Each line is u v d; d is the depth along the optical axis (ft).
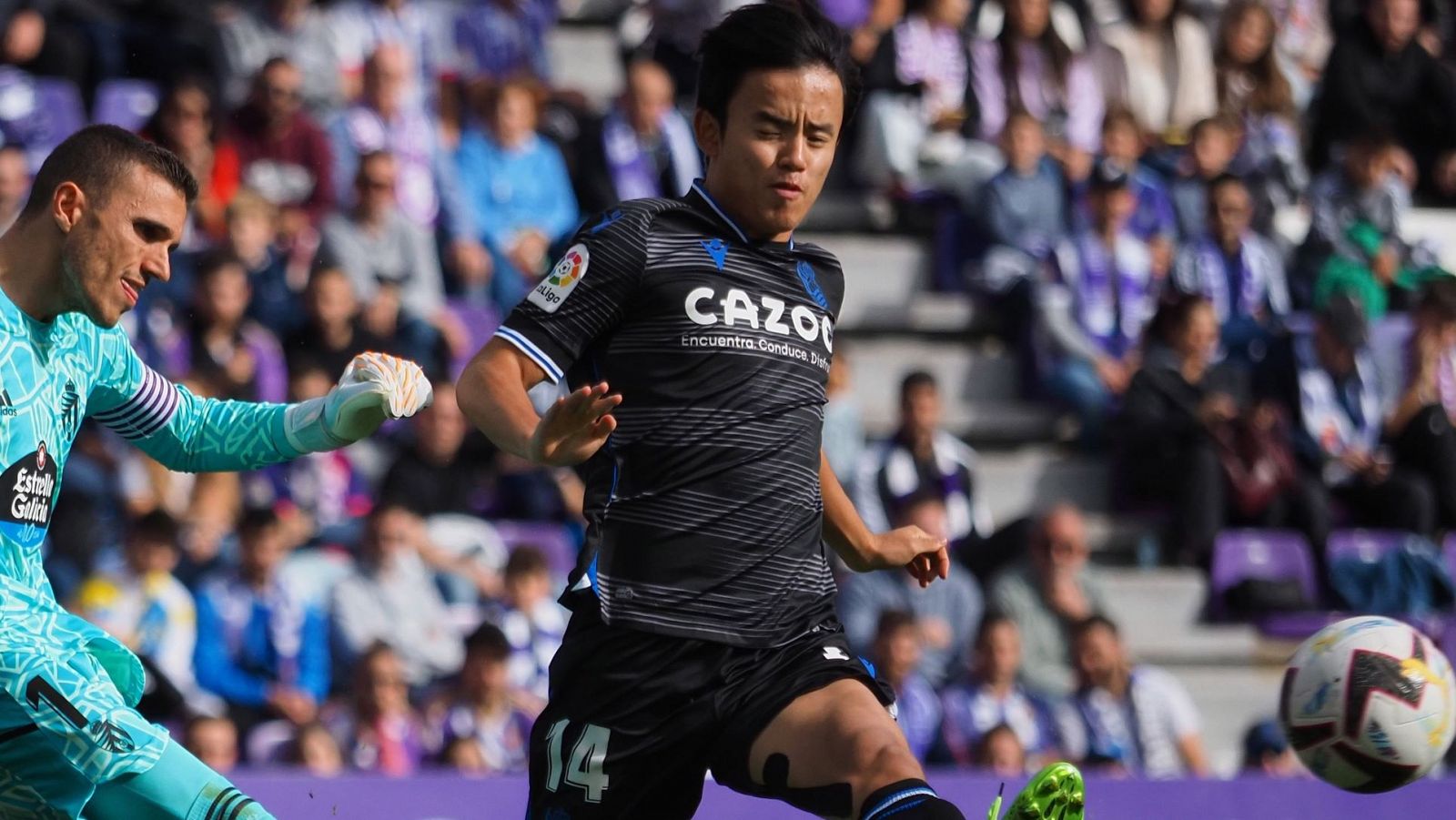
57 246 38.70
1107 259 114.42
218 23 114.83
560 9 133.69
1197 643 105.70
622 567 38.70
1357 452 111.24
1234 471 107.76
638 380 38.83
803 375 39.70
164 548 86.07
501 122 111.96
